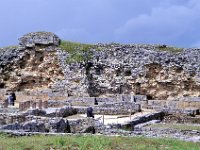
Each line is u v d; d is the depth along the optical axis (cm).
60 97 6775
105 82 7469
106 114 5347
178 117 4919
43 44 7731
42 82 7650
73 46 7719
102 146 2656
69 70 7519
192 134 3512
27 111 4456
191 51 7375
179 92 7281
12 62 7719
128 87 7419
